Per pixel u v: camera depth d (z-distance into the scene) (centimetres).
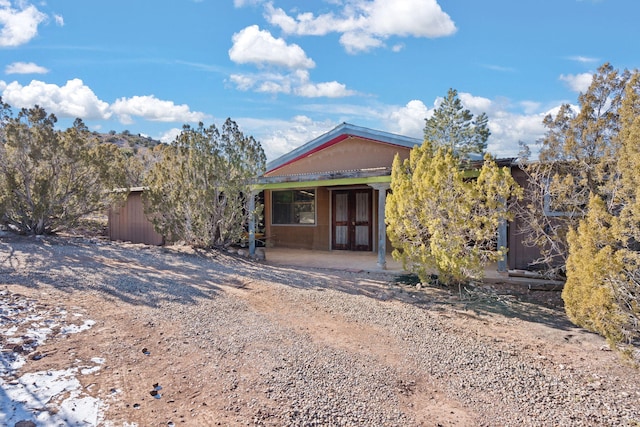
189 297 577
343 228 1196
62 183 1054
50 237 1064
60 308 488
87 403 281
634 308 347
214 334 432
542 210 623
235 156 968
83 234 1312
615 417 287
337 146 1176
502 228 716
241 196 1019
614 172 497
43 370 325
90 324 440
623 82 540
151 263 832
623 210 382
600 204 393
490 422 280
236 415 277
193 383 320
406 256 681
